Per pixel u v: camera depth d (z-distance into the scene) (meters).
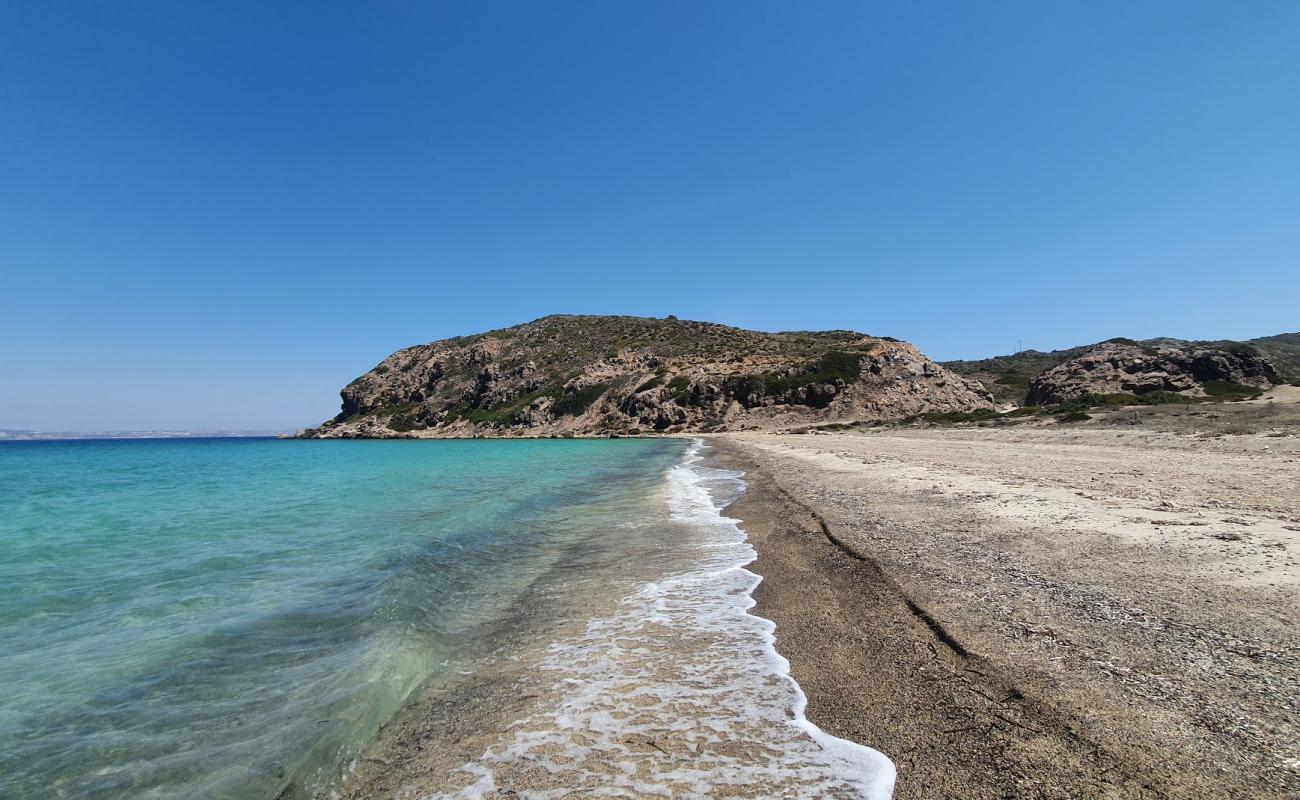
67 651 6.69
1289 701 4.26
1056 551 8.74
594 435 92.69
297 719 5.14
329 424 137.12
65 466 43.97
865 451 33.59
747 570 9.76
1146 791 3.44
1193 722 4.08
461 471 34.56
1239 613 5.91
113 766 4.50
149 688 5.75
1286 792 3.29
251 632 7.25
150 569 10.61
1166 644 5.34
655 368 106.75
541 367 122.44
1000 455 25.03
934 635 6.11
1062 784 3.58
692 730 4.70
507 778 4.18
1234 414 29.45
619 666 6.09
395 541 12.89
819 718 4.75
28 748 4.75
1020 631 5.93
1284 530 8.86
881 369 85.38
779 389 85.25
